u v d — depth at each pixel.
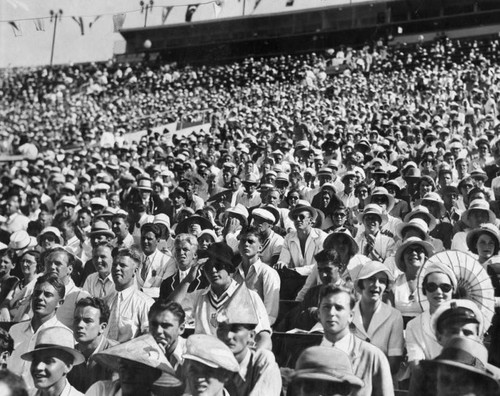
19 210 18.98
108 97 37.66
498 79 28.56
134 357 5.31
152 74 37.81
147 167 20.72
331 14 35.84
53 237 11.77
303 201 9.81
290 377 4.77
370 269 6.58
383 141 18.81
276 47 36.75
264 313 6.57
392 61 33.72
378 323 6.50
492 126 21.11
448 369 4.61
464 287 6.30
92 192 16.70
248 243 7.91
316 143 20.83
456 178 14.57
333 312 5.64
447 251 6.45
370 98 29.69
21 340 7.62
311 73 33.84
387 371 5.57
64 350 6.04
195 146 24.33
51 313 7.61
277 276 7.96
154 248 9.59
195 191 15.45
